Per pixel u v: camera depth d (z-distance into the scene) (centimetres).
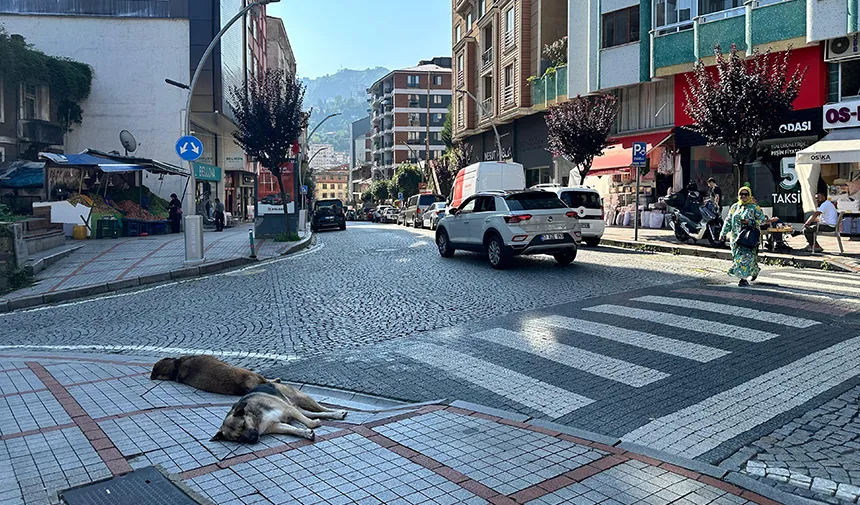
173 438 461
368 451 436
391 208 5594
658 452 428
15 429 480
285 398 501
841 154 1766
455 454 430
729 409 518
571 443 448
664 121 2541
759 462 421
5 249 1326
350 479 391
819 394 541
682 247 1709
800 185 2075
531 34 3447
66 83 3216
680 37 2358
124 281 1378
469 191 2462
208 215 3653
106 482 388
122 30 3628
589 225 1891
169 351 794
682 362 644
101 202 2562
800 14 1989
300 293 1196
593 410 529
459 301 1047
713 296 962
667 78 2495
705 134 1797
